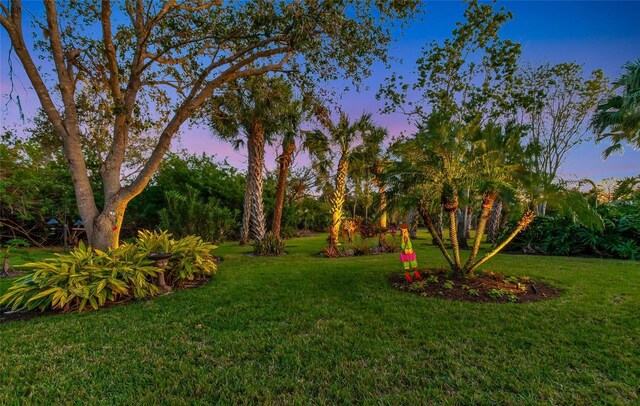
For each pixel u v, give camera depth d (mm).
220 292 5336
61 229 12641
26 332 3639
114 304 4738
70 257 4961
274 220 13148
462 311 4191
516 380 2527
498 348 3100
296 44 6109
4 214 11703
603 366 2730
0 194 10961
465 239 12750
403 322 3840
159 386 2514
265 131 13930
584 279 6008
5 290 5547
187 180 17234
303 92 8156
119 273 5012
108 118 7523
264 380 2588
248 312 4293
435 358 2928
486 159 5480
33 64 5598
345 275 6648
